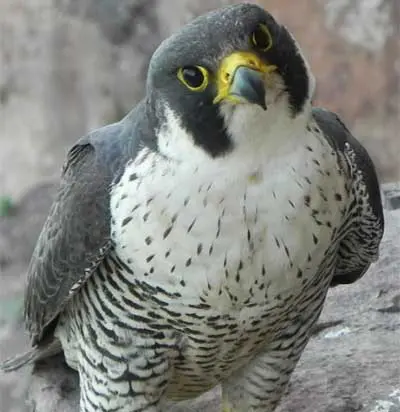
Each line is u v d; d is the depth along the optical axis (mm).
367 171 8508
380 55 20156
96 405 8844
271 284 7914
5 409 15016
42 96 23703
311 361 10453
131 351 8414
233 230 7605
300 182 7613
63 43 23859
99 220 8094
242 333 8328
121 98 23375
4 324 17562
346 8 20266
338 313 11156
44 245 8859
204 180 7520
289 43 7465
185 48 7379
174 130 7504
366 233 8898
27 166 22891
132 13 23484
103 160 8234
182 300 7930
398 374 10109
